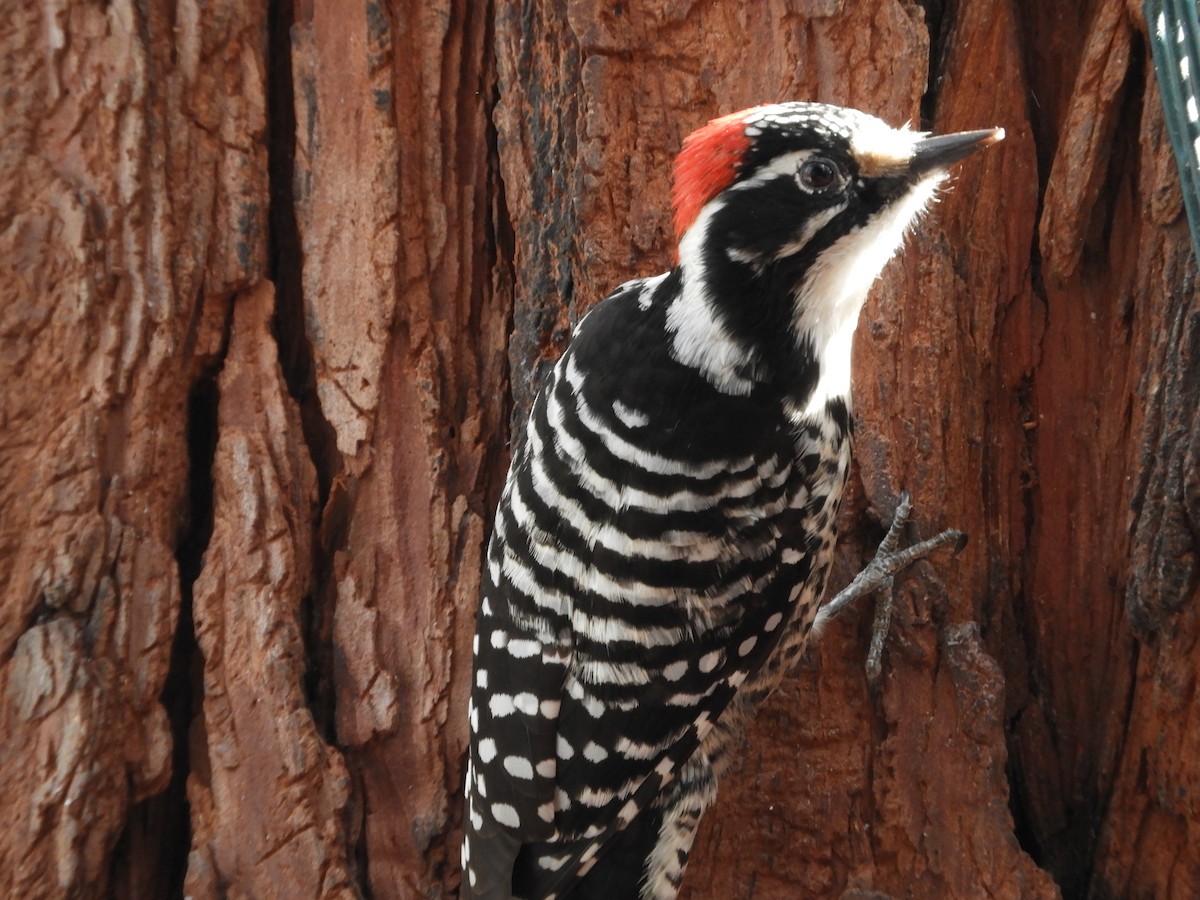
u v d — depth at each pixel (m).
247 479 7.05
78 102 6.82
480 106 7.64
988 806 6.64
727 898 7.08
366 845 7.08
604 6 6.98
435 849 7.13
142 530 6.85
